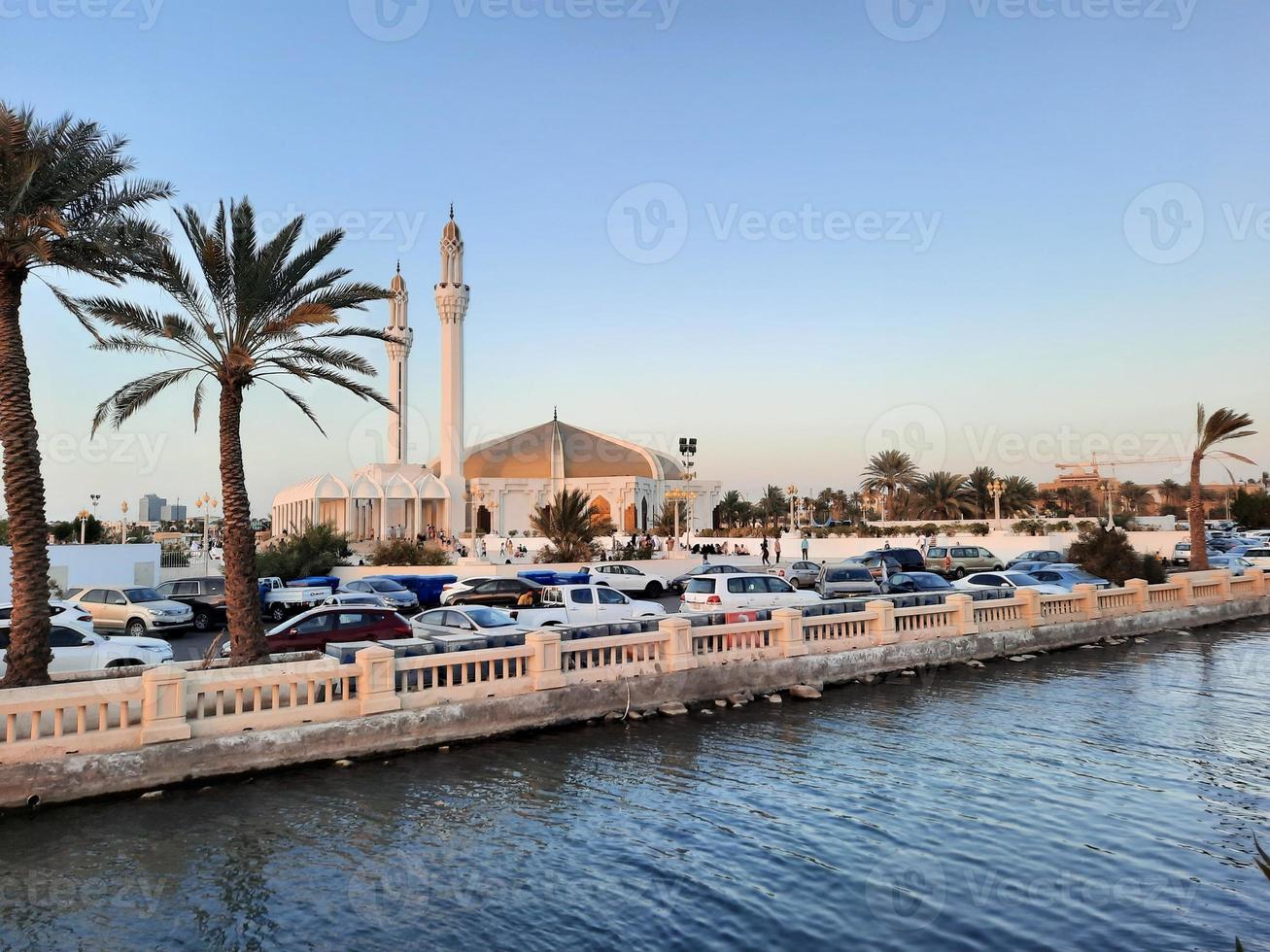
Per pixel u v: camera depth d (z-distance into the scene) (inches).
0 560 1128.8
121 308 578.9
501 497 3075.8
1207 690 711.7
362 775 477.7
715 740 556.1
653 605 884.0
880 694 701.3
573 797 445.7
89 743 434.9
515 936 298.8
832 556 2044.8
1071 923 306.3
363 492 2586.1
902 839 386.0
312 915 315.0
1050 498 3631.9
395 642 569.3
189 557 1849.2
